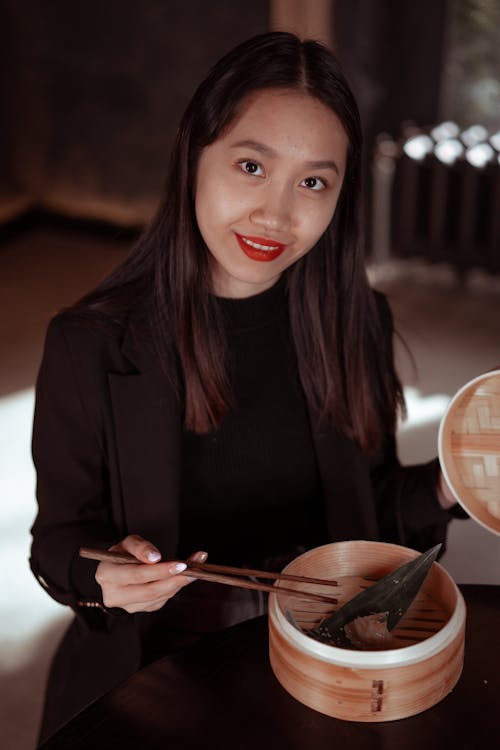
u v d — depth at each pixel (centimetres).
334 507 149
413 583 106
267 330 146
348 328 146
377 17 468
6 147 581
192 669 113
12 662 233
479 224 507
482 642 116
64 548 135
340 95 121
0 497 301
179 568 107
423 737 101
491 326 444
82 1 537
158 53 531
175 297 137
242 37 508
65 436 141
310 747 100
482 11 474
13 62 563
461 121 502
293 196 122
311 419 148
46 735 144
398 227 514
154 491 138
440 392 374
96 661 140
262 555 153
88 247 570
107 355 140
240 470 147
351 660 99
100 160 569
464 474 126
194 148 126
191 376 138
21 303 479
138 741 103
